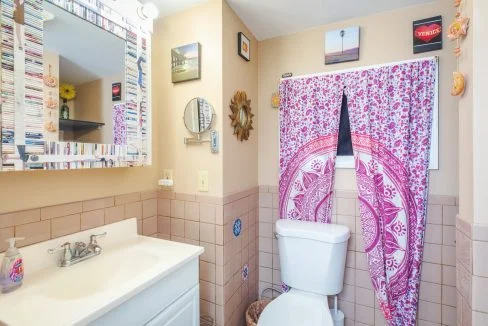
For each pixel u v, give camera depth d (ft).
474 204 3.01
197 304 3.63
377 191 4.75
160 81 5.03
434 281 4.54
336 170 5.26
